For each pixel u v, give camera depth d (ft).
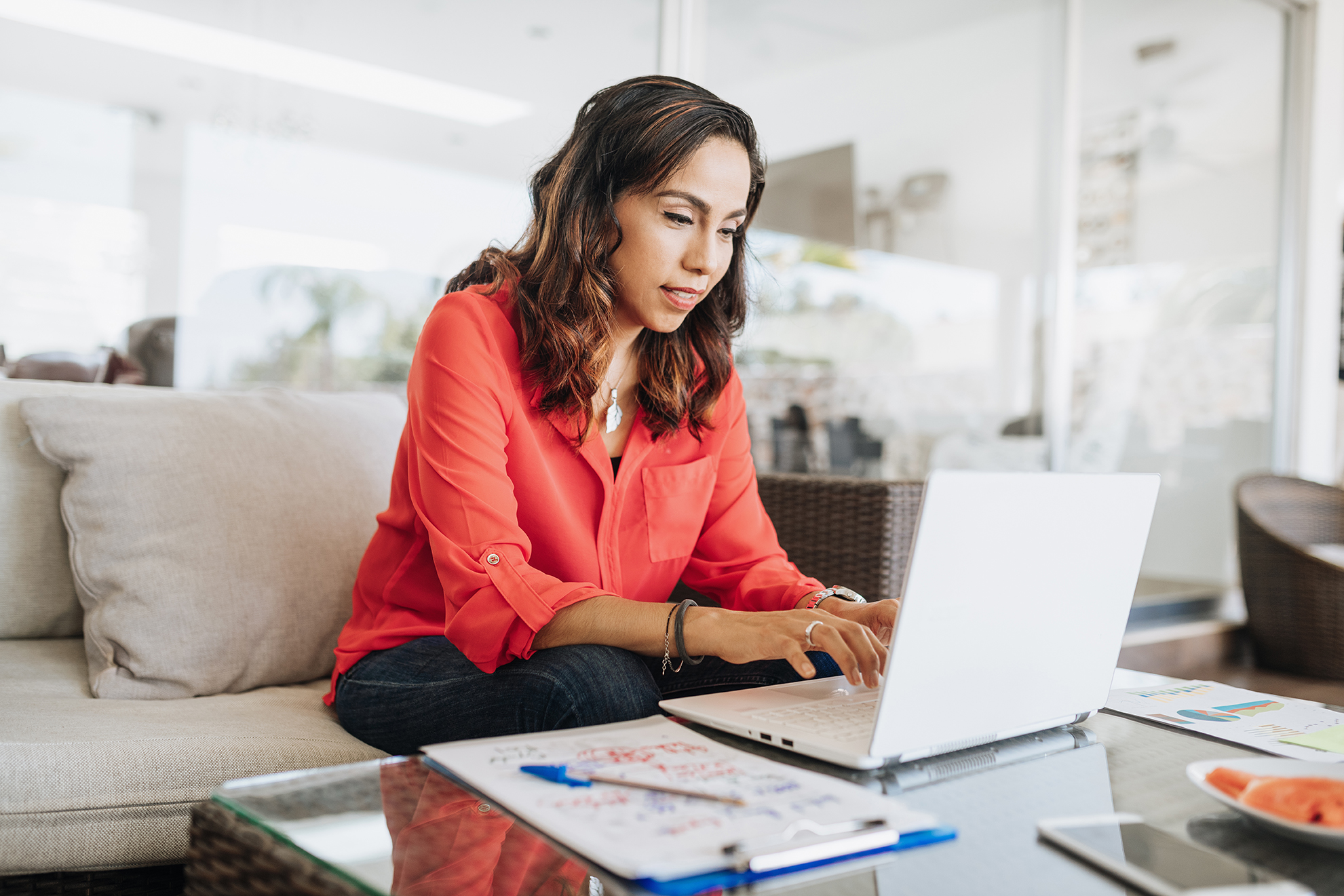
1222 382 12.71
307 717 3.80
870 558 5.19
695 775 2.25
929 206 10.34
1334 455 13.65
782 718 2.78
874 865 1.92
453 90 7.97
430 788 2.20
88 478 4.27
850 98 9.87
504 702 3.05
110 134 6.81
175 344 6.98
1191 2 12.26
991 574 2.48
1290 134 13.32
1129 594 2.99
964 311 10.56
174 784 3.12
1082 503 2.67
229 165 7.16
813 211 9.66
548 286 3.67
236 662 4.19
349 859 1.83
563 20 8.42
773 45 9.44
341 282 7.55
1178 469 12.23
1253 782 2.23
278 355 7.34
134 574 4.12
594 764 2.31
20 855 2.92
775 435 9.46
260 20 7.27
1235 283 12.82
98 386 4.93
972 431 10.62
